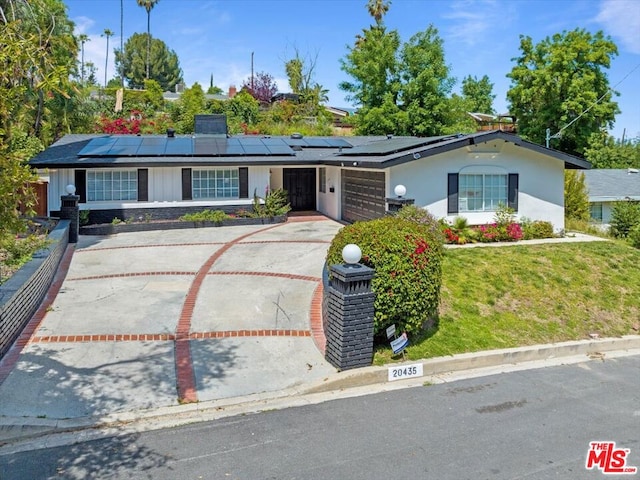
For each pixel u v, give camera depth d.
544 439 5.25
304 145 21.80
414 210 11.48
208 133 22.45
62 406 5.65
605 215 25.00
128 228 16.72
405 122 35.66
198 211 18.67
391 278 7.14
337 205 19.58
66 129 24.92
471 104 39.72
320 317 8.62
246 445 5.00
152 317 8.45
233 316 8.59
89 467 4.57
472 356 7.55
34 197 6.29
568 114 35.91
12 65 5.93
